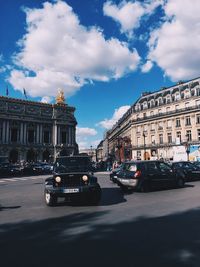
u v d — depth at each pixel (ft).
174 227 23.16
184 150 130.11
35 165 146.00
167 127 233.96
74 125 330.13
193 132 213.05
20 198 44.06
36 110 302.25
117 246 18.63
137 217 27.22
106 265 15.49
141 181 48.49
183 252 17.26
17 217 29.04
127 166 51.85
